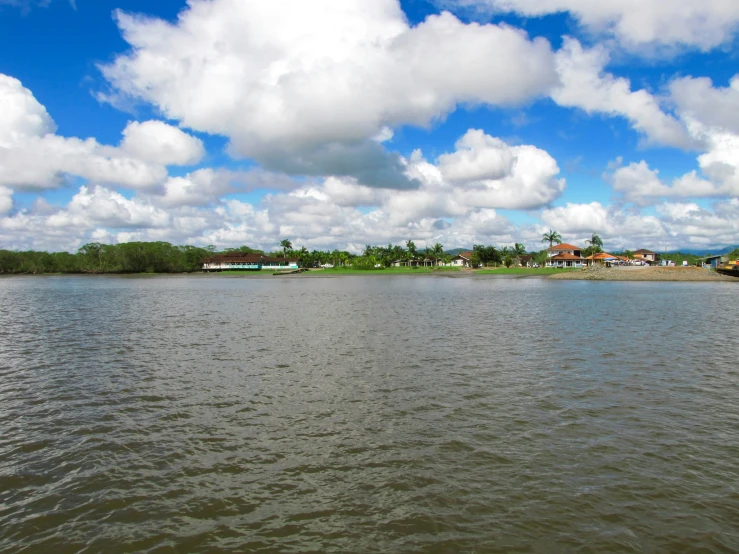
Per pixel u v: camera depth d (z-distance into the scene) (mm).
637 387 19844
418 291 86625
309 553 9219
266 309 53375
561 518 10250
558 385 20172
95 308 55625
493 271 178250
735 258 155500
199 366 24109
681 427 15297
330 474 12281
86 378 21828
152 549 9391
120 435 14969
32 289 100188
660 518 10234
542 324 39156
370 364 24344
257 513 10578
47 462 13141
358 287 102125
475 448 13734
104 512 10680
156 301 66188
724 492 11273
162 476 12273
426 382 20781
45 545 9523
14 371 23234
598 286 102500
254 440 14492
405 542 9516
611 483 11688
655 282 120312
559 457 13125
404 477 12055
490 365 23953
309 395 18984
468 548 9289
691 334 33531
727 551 9164
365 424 15727
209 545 9508
